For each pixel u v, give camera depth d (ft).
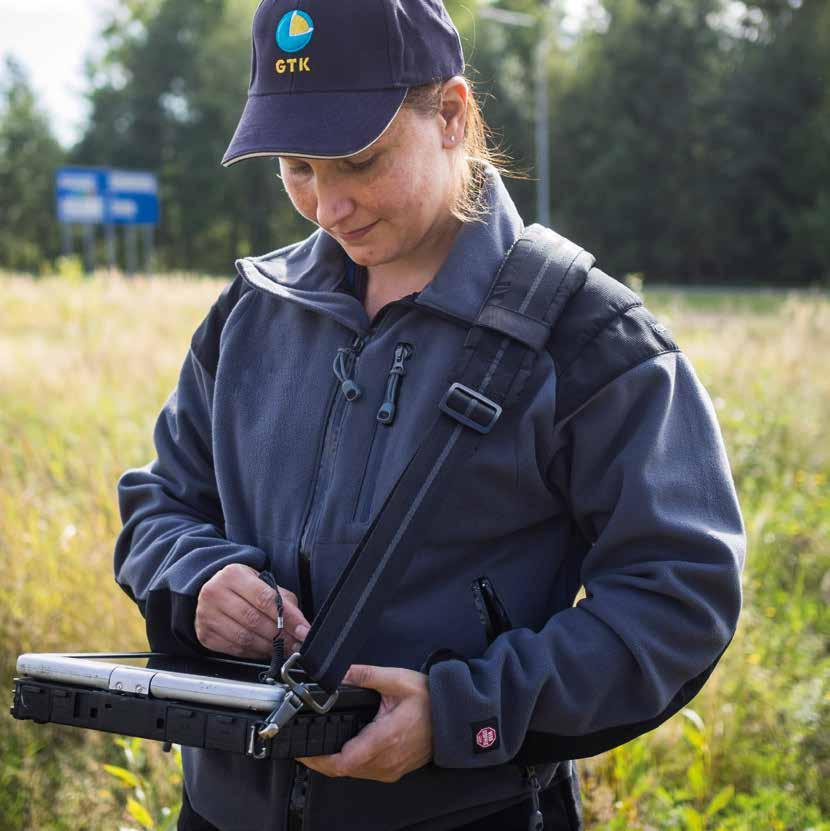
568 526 4.89
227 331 5.30
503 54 162.09
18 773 9.87
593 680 4.35
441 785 4.60
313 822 4.64
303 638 4.55
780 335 29.89
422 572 4.60
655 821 9.07
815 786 9.93
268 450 4.98
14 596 11.98
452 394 4.40
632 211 156.56
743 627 11.99
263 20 4.43
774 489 18.94
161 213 194.49
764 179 154.81
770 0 162.71
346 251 4.65
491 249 4.77
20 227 194.80
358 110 4.19
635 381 4.49
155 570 5.14
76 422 21.56
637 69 154.92
